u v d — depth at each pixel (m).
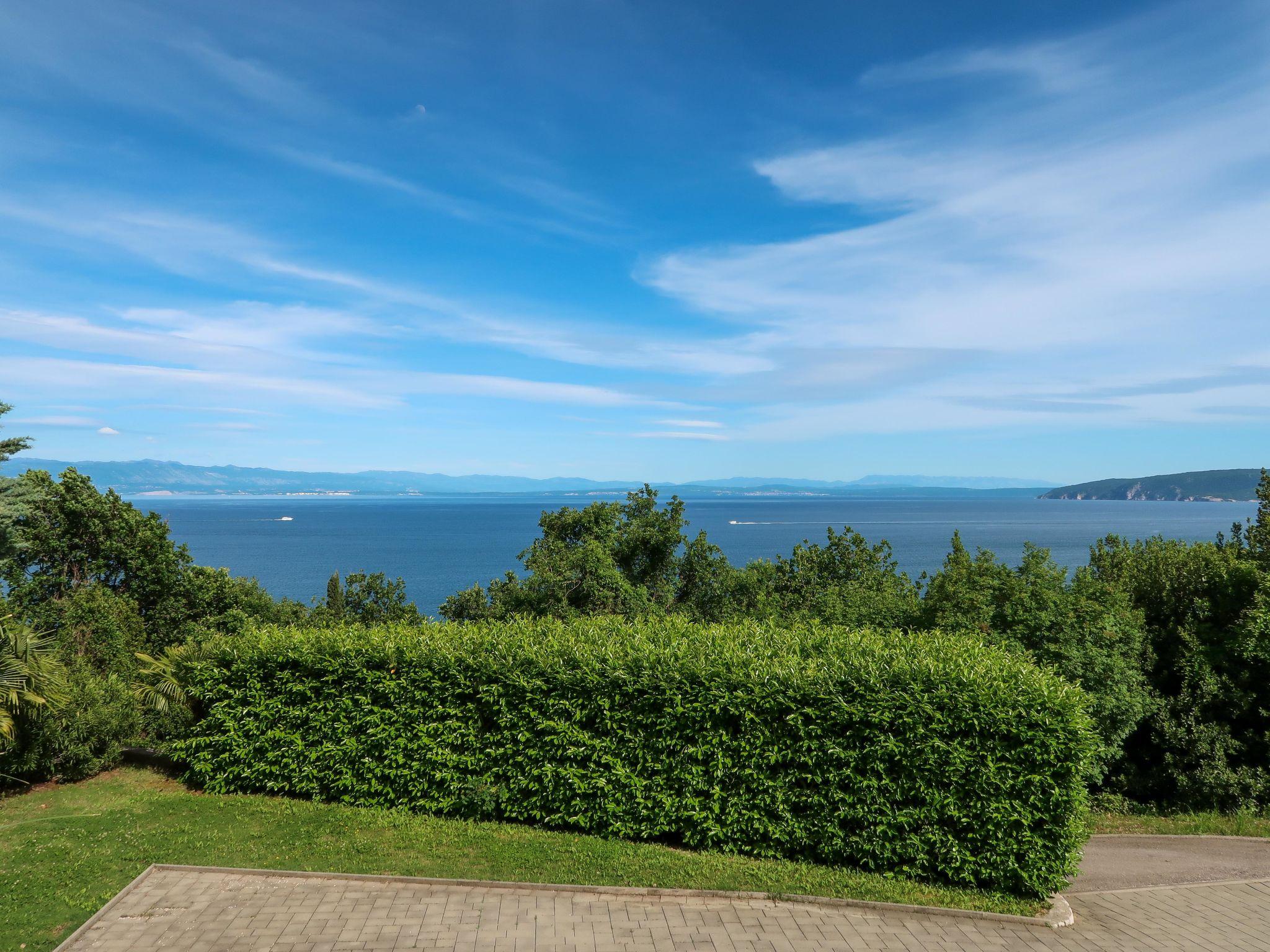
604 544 20.86
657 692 9.43
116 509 24.95
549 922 7.32
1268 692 13.10
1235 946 7.33
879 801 8.54
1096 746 8.86
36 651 11.65
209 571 26.61
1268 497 15.53
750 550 131.38
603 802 9.53
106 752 12.39
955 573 14.16
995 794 8.25
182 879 8.17
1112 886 9.23
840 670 8.97
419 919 7.31
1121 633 12.98
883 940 7.18
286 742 11.02
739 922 7.43
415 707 10.42
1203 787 13.10
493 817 10.14
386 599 30.09
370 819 10.01
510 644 10.52
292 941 6.84
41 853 8.72
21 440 21.47
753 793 9.04
